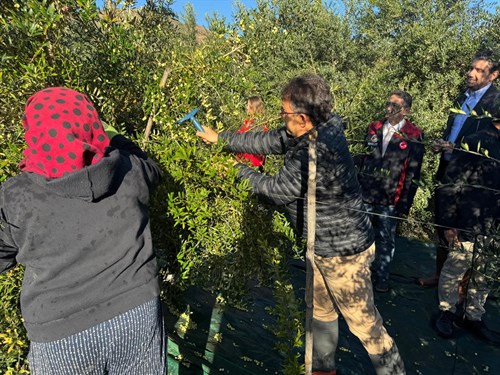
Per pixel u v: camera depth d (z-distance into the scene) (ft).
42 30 5.93
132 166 4.99
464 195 9.54
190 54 7.75
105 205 4.57
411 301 11.66
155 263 5.09
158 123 7.18
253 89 9.68
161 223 7.79
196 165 6.81
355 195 6.81
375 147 12.19
